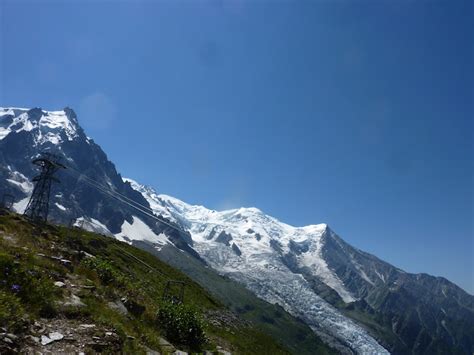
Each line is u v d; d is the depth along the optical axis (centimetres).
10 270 1383
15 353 1010
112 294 1936
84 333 1311
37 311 1306
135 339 1518
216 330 4800
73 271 2012
